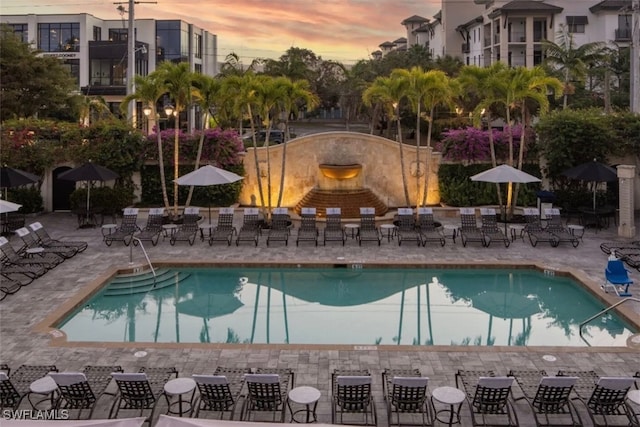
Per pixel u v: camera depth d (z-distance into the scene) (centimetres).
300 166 2825
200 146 2536
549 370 1095
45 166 2688
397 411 898
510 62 5881
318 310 1555
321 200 2722
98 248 2061
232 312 1536
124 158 2700
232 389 972
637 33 2959
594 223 2414
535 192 2711
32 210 2686
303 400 860
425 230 2222
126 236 2161
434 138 5103
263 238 2208
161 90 2422
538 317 1493
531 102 3859
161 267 1870
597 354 1167
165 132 2775
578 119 2564
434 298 1642
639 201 2769
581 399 893
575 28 5638
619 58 4941
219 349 1197
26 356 1152
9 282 1639
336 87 6806
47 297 1517
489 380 855
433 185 2806
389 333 1392
